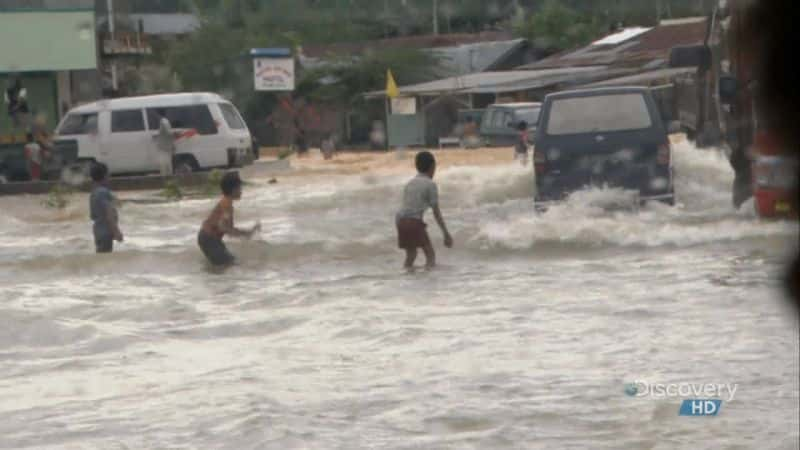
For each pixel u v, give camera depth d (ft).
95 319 88.94
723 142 143.23
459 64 425.28
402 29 463.01
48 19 303.07
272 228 154.92
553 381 60.08
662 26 368.68
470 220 148.87
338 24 451.53
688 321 74.90
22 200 215.31
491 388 59.00
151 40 444.96
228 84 421.18
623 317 78.07
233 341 78.28
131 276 112.47
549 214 127.95
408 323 80.43
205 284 105.60
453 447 47.85
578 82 344.08
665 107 202.59
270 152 361.92
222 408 57.11
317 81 417.49
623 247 112.47
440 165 251.39
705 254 104.73
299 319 84.74
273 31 438.81
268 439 50.44
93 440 52.03
